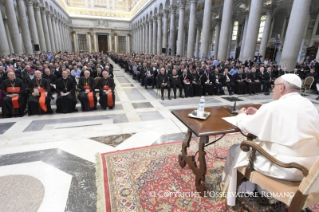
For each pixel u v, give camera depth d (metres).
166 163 2.66
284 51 9.51
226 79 7.68
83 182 2.26
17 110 4.49
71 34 41.47
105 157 2.75
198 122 2.03
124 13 45.88
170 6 22.86
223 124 1.98
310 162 1.44
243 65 10.07
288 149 1.47
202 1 22.77
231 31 23.92
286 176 1.48
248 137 1.90
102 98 5.14
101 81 5.23
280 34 18.75
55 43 28.52
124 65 15.77
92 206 1.91
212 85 7.32
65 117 4.55
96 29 42.47
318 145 1.44
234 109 2.45
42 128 3.84
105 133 3.64
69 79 4.99
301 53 16.86
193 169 2.12
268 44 20.25
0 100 4.65
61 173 2.41
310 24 15.98
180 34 20.58
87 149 3.02
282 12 18.44
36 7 21.02
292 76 1.56
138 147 3.09
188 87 6.84
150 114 4.87
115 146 3.14
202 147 1.93
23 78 6.33
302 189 1.25
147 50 35.12
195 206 1.92
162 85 6.48
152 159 2.74
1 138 3.34
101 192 2.06
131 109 5.30
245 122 1.68
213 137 3.49
